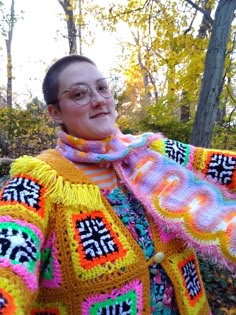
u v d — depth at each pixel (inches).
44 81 49.7
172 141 55.8
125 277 41.9
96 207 43.6
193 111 283.9
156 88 381.1
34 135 404.2
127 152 49.4
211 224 48.2
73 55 49.3
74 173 44.7
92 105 47.3
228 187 52.8
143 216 48.2
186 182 50.9
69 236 41.1
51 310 41.9
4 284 31.9
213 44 168.1
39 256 37.4
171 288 47.0
